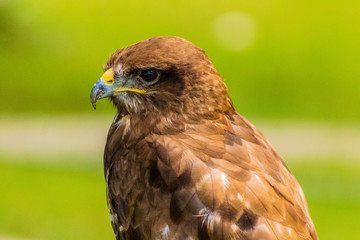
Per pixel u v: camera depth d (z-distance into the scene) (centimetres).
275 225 520
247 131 588
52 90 3494
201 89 589
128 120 604
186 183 541
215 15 4488
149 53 595
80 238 1535
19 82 3500
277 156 587
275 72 3841
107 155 612
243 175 539
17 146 2584
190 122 586
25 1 1941
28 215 1678
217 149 558
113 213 595
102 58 3850
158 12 4600
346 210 1916
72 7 4525
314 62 3950
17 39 1894
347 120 3397
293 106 3541
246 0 4616
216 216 524
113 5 4616
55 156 2416
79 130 2870
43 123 3017
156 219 550
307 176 2330
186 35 4331
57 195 1855
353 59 3984
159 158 563
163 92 591
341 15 4466
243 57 4009
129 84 602
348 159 2569
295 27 4362
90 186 1966
